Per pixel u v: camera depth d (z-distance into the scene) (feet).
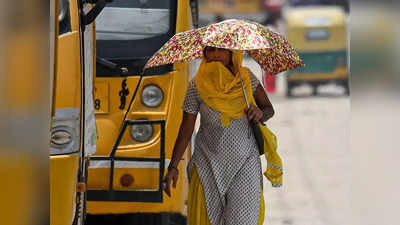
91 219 84.69
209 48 56.59
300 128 179.32
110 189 71.82
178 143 58.23
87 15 57.77
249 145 55.98
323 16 261.85
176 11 76.74
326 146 152.05
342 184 114.52
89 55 61.87
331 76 258.37
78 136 53.06
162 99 73.41
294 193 109.19
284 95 265.34
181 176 74.18
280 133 171.42
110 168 72.08
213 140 56.03
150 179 72.23
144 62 74.08
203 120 56.80
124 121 73.00
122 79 73.67
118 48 74.95
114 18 75.97
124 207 72.28
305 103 237.45
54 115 47.29
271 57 60.44
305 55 258.16
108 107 73.51
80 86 54.60
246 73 56.24
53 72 46.03
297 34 259.39
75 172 51.60
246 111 55.93
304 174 123.13
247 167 55.31
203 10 366.43
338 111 213.46
